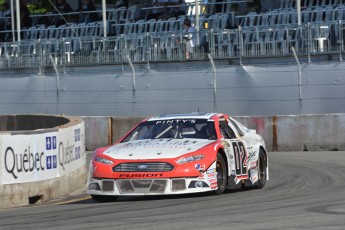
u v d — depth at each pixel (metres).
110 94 62.50
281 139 51.97
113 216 23.83
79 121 38.41
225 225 20.81
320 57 56.09
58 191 32.91
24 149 30.67
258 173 31.86
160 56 61.28
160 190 27.34
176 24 68.00
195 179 27.44
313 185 32.38
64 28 72.69
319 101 55.88
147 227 20.97
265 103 57.50
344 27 55.47
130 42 62.44
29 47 66.31
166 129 30.33
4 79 66.69
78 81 63.75
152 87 61.19
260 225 20.61
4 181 29.69
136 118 55.47
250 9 66.06
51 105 64.94
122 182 27.66
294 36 57.19
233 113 58.47
